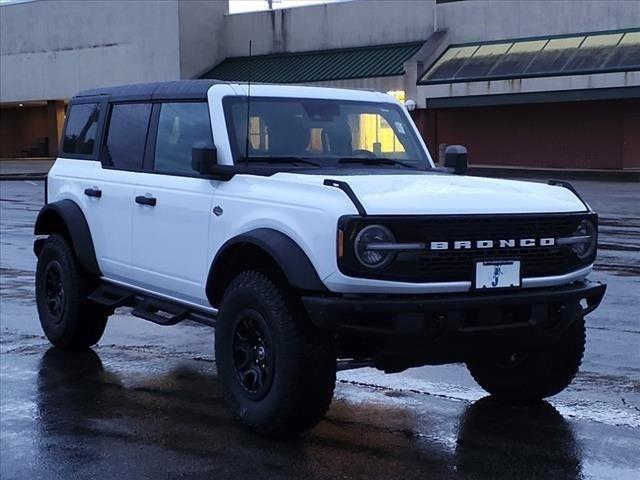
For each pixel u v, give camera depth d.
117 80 49.72
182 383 6.87
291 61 44.69
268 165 6.06
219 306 5.76
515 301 5.16
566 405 6.25
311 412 5.23
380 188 5.26
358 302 4.86
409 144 6.92
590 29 36.56
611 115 37.62
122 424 5.85
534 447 5.38
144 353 7.87
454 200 5.14
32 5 53.09
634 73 33.50
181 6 46.59
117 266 7.02
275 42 46.28
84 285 7.59
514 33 38.66
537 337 5.36
